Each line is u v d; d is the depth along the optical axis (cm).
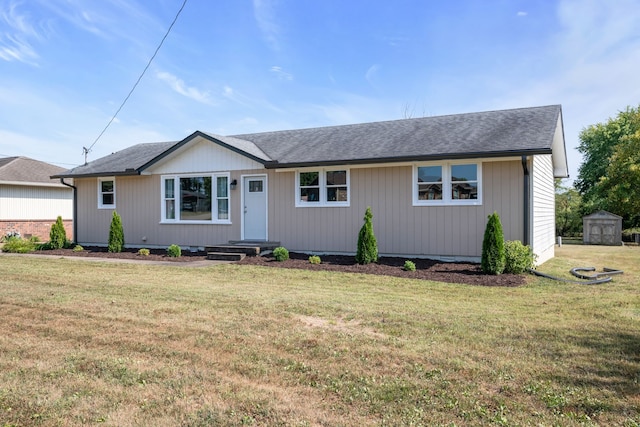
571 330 535
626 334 520
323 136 1499
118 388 374
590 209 2936
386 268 1052
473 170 1130
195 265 1143
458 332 524
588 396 352
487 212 1113
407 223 1201
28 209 2253
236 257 1229
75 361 437
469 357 440
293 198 1345
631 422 311
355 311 626
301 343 484
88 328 547
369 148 1263
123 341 496
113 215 1484
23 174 2252
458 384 376
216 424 314
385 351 457
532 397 351
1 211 2136
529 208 1076
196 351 462
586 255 1609
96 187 1670
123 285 846
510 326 552
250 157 1332
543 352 455
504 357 440
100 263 1202
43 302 689
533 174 1116
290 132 1631
